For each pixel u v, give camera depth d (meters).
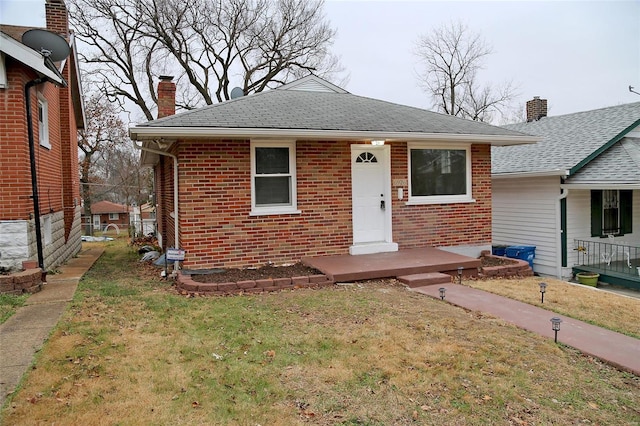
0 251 7.33
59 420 3.18
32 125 7.85
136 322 5.44
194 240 8.15
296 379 3.97
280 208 8.80
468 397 3.72
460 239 10.45
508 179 12.95
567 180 11.24
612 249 12.09
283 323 5.47
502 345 4.90
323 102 10.76
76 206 13.52
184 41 25.59
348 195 9.36
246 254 8.53
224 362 4.29
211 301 6.50
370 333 5.14
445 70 33.56
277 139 8.73
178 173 8.18
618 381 4.21
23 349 4.45
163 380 3.86
